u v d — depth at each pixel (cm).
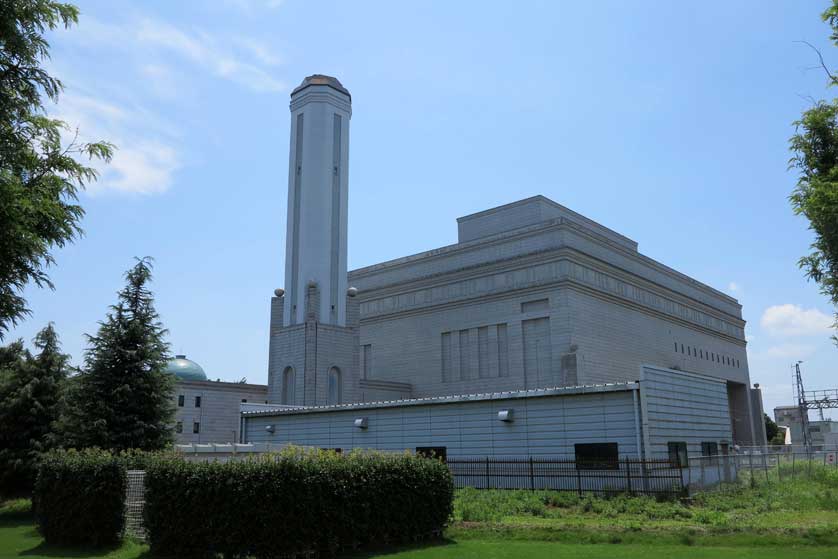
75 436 2731
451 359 5941
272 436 3634
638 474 2388
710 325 7688
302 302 5006
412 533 1639
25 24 1358
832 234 1548
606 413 2547
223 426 5731
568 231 5544
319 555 1449
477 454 2845
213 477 1455
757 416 8394
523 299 5538
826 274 1648
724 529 1727
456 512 2011
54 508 1830
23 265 1384
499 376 5578
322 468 1485
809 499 2302
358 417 3278
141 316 2962
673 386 2667
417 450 3031
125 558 1600
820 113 1689
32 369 3131
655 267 6806
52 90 1431
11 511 2652
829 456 4281
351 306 5181
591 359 5347
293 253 5184
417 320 6281
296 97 5425
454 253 6188
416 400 3053
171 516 1485
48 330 3216
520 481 2658
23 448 3022
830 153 1688
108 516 1780
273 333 5141
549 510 2156
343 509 1489
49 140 1468
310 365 4806
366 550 1530
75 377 2867
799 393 6856
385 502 1587
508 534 1750
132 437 2773
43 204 1368
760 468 3347
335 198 5238
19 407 3048
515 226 6116
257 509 1409
